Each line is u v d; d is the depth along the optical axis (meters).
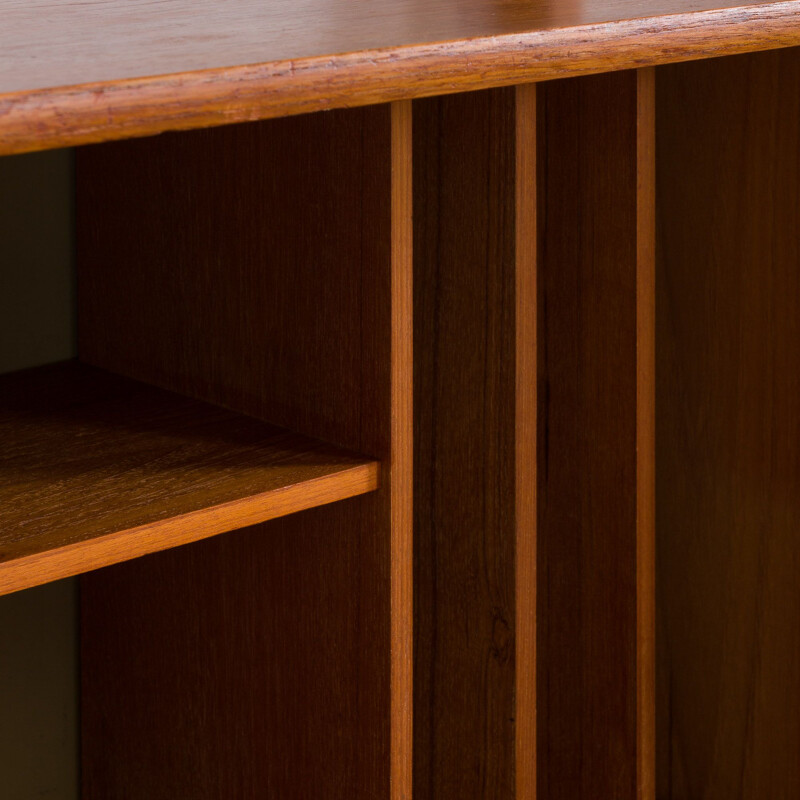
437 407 1.06
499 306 0.99
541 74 0.73
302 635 0.98
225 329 1.01
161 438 0.94
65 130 0.55
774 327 1.25
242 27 0.76
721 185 1.28
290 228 0.92
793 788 1.31
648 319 1.11
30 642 1.30
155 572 1.16
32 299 1.22
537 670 1.27
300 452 0.90
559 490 1.21
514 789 1.05
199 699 1.12
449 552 1.08
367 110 0.84
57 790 1.35
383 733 0.92
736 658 1.35
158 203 1.07
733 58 1.24
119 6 0.90
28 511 0.78
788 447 1.26
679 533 1.39
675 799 1.45
